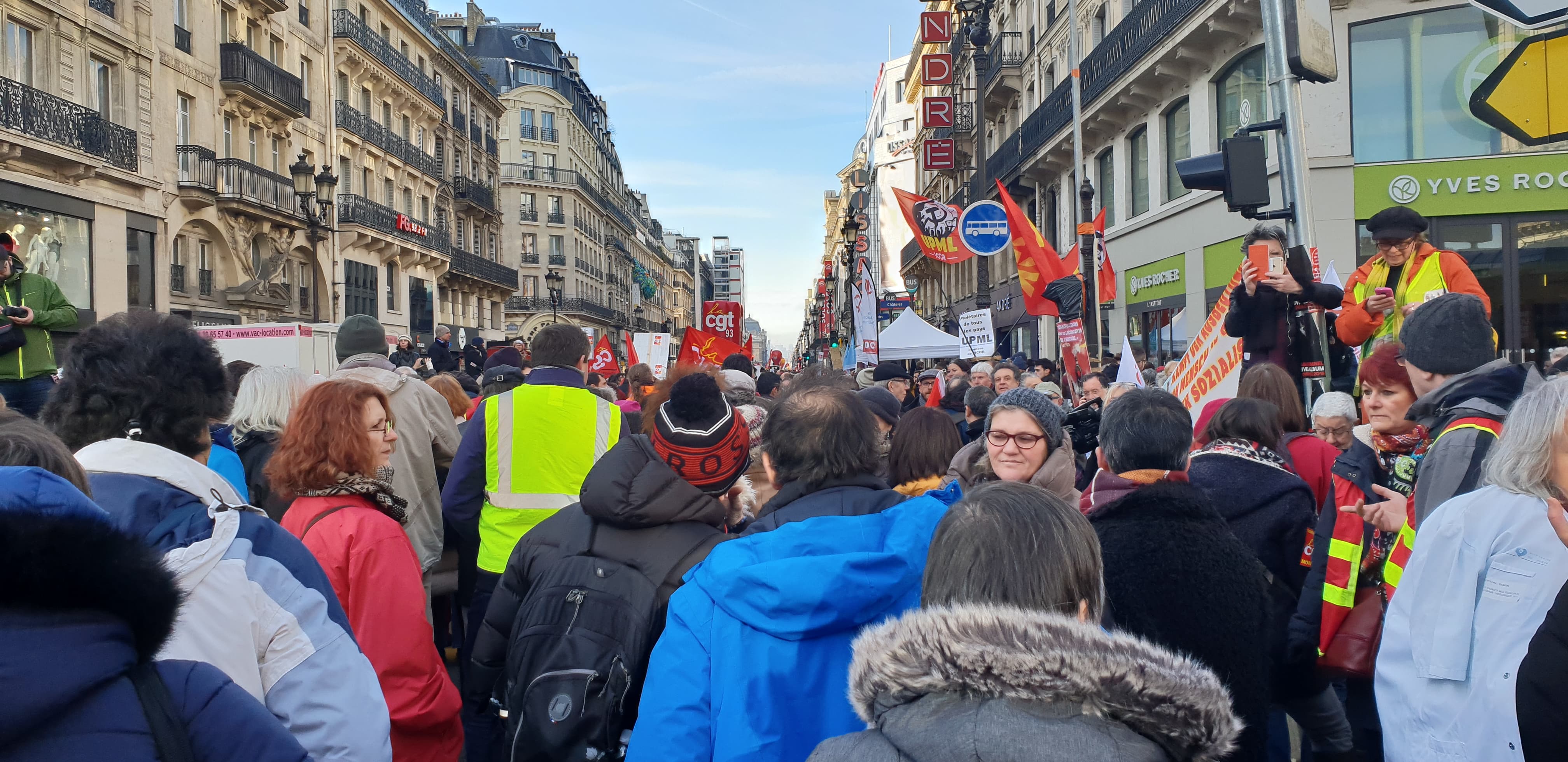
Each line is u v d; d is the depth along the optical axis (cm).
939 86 3622
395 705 279
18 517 128
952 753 138
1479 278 1330
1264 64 1509
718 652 223
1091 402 551
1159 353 1909
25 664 125
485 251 5425
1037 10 2725
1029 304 1077
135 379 233
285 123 3116
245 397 447
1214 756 137
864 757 146
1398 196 1346
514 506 436
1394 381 357
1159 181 1906
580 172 7806
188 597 187
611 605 272
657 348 1791
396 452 459
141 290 2344
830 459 262
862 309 1402
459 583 548
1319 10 545
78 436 233
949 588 177
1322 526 343
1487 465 229
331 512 294
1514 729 206
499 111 5600
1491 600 214
